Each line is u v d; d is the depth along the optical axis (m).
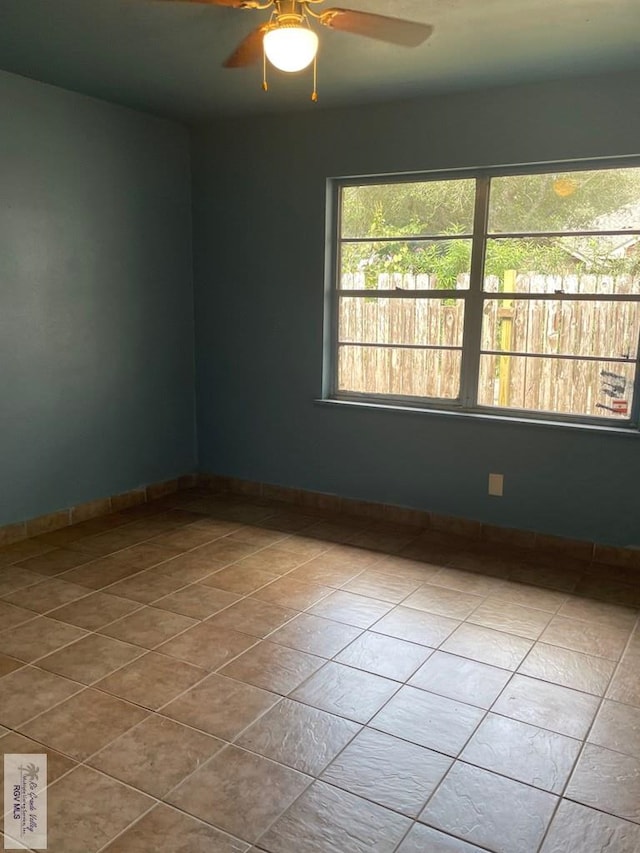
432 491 4.20
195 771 2.03
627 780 2.02
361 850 1.75
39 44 3.12
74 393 4.14
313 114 4.21
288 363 4.58
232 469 4.95
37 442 3.96
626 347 3.63
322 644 2.78
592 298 3.68
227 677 2.53
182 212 4.73
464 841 1.79
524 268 3.84
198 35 3.01
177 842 1.77
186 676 2.53
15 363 3.79
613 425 3.70
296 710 2.33
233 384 4.84
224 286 4.75
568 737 2.21
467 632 2.89
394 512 4.34
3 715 2.28
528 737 2.21
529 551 3.86
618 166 3.54
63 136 3.89
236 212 4.60
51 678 2.50
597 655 2.72
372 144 4.06
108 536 4.01
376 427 4.32
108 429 4.39
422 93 3.78
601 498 3.71
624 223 3.57
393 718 2.30
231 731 2.22
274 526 4.22
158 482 4.81
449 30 2.88
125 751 2.11
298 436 4.63
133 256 4.41
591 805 1.92
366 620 2.99
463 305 4.02
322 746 2.15
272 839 1.78
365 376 4.41
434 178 3.99
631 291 3.59
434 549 3.87
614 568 3.64
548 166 3.68
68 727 2.22
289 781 2.00
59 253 3.95
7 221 3.66
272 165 4.41
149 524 4.23
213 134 4.60
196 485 5.04
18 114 3.64
